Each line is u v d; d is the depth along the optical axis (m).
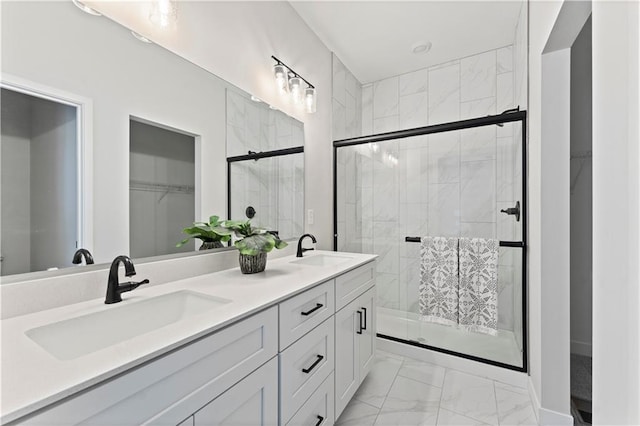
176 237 1.31
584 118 2.22
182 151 1.35
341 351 1.52
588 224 2.23
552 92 1.50
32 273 0.87
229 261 1.55
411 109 3.05
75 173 0.98
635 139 0.58
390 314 2.75
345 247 2.81
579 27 1.29
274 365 1.02
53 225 0.92
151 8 1.21
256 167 1.78
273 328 1.02
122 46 1.12
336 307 1.47
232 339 0.85
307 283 1.22
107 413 0.57
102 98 1.06
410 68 2.97
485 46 2.59
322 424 1.33
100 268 1.03
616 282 0.65
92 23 1.03
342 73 2.88
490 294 2.07
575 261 2.28
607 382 0.69
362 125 3.29
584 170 2.21
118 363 0.59
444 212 2.57
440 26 2.32
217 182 1.52
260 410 0.97
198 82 1.43
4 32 0.83
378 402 1.75
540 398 1.55
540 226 1.53
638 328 0.57
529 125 1.86
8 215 0.84
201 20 1.45
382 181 2.85
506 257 2.31
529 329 1.87
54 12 0.94
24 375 0.54
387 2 2.06
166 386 0.67
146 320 0.99
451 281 2.23
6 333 0.72
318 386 1.30
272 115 1.91
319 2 2.06
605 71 0.70
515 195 2.16
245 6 1.71
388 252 2.81
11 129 0.84
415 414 1.64
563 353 1.48
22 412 0.45
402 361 2.24
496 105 2.62
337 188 2.72
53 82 0.93
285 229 2.04
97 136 1.04
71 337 0.81
